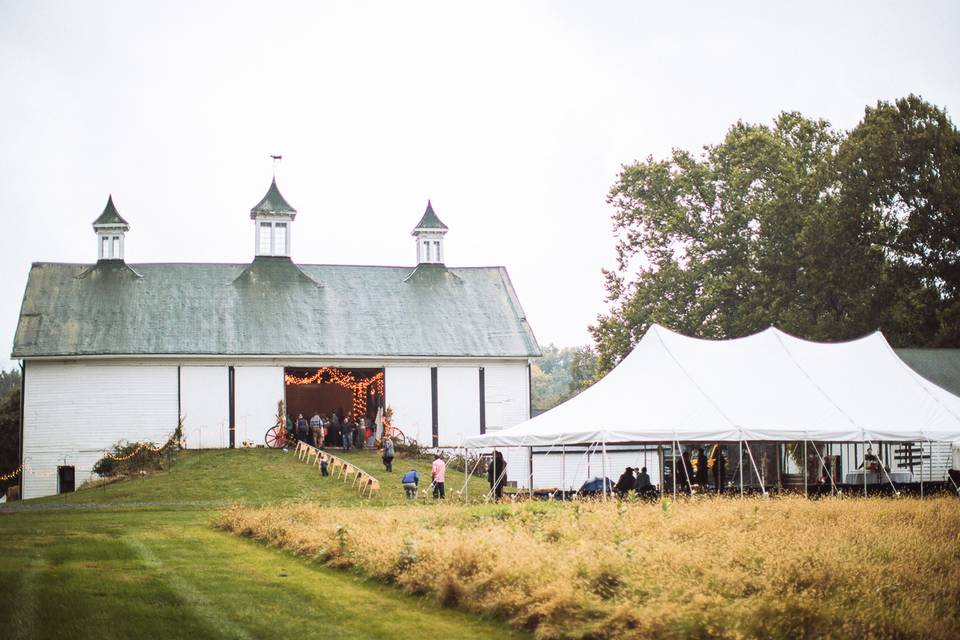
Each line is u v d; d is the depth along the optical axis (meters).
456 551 12.84
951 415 27.81
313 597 12.54
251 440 42.81
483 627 10.94
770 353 29.31
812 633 9.77
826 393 27.88
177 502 28.77
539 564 12.01
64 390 41.56
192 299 44.94
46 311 42.97
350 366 44.38
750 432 25.33
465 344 45.91
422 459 41.44
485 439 26.89
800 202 49.00
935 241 44.53
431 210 50.09
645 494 25.73
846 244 45.16
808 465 33.72
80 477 41.25
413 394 45.06
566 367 184.38
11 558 15.95
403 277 49.09
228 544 17.98
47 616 11.41
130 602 12.14
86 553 16.56
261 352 43.06
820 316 46.78
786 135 53.06
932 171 44.69
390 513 20.81
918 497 24.86
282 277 47.16
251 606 11.96
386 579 13.42
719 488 27.06
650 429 25.20
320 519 19.17
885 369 29.89
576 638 10.04
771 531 15.54
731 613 10.03
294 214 47.97
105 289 44.59
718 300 50.12
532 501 24.38
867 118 46.81
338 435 45.31
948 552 13.66
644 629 9.77
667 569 12.02
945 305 43.91
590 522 16.64
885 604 10.84
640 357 28.66
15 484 49.88
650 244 53.50
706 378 27.33
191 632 10.69
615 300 54.84
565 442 25.45
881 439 26.44
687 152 54.03
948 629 10.02
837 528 16.02
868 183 45.12
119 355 41.59
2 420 52.66
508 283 50.03
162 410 42.12
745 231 51.38
